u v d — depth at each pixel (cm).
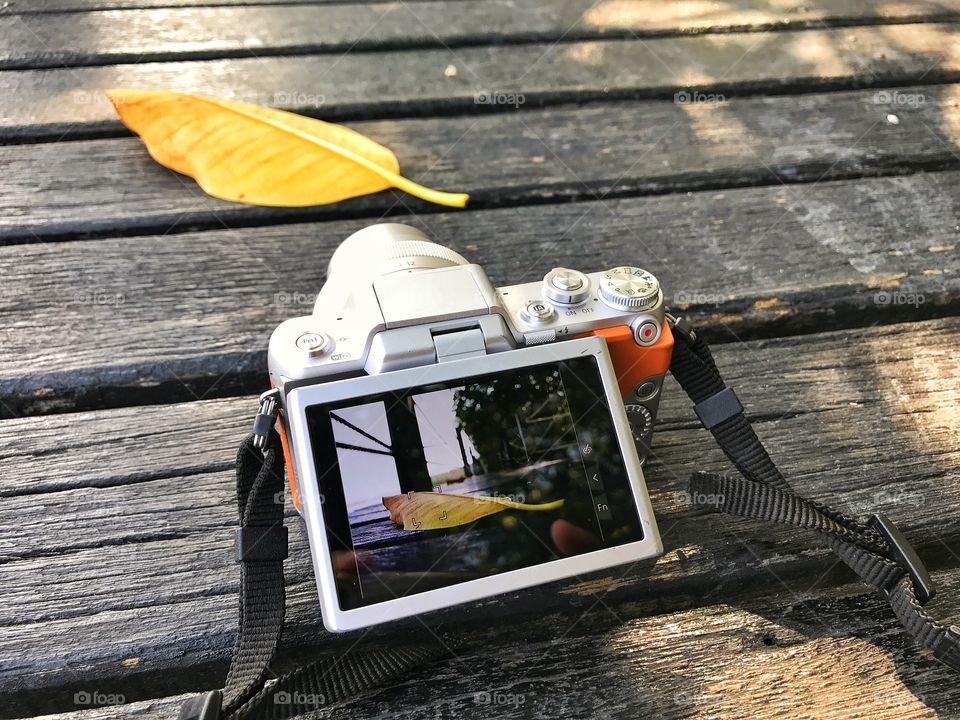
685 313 30
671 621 22
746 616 22
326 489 18
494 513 19
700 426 26
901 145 37
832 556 23
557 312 21
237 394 29
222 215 33
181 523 24
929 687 21
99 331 29
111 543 23
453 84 39
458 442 19
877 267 32
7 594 22
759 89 40
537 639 22
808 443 26
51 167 34
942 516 25
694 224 33
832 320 31
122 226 32
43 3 41
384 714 20
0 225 32
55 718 20
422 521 19
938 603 23
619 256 32
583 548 19
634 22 43
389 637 22
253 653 19
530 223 33
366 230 24
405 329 19
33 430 26
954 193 35
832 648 22
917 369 28
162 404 27
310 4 43
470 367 19
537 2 44
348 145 34
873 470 26
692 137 37
